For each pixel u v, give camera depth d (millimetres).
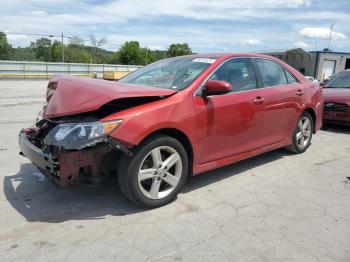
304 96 5637
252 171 4980
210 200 3975
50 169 3293
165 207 3779
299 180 4656
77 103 3445
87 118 3422
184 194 4133
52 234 3209
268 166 5215
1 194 4055
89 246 3018
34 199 3938
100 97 3377
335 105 7891
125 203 3855
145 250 2967
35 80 32469
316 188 4379
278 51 28047
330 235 3242
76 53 81500
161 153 3762
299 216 3609
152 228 3332
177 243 3080
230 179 4648
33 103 12789
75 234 3209
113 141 3271
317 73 27734
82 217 3535
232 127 4348
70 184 3361
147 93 3555
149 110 3527
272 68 5215
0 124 8188
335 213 3689
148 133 3473
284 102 5176
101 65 41094
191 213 3646
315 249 3012
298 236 3217
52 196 4023
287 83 5434
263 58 5109
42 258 2844
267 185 4457
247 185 4449
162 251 2959
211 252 2951
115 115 3391
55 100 3736
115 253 2920
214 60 4410
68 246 3016
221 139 4262
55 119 3658
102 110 3582
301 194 4180
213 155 4238
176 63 4723
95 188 4230
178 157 3812
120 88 3543
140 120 3434
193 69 4336
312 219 3547
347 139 7188
